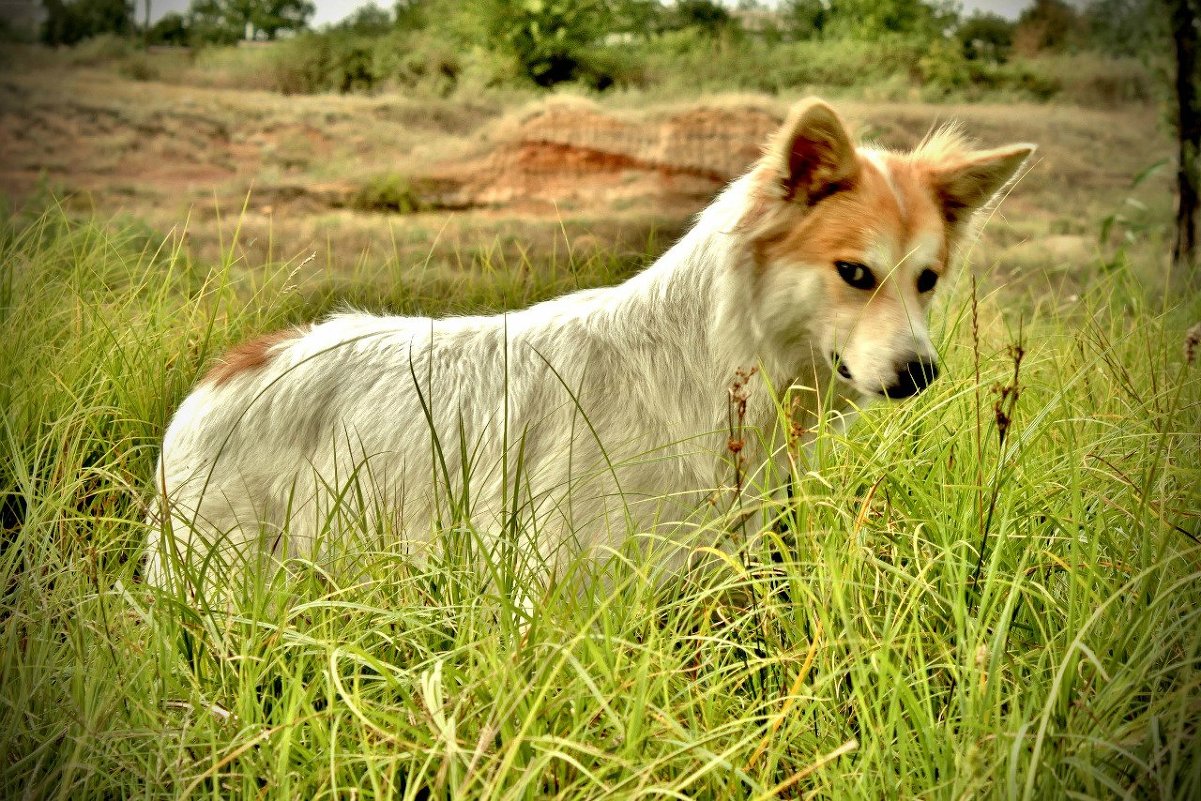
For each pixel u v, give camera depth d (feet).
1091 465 11.18
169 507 10.19
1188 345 11.50
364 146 46.03
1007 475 10.29
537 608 8.66
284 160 44.01
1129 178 38.86
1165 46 24.93
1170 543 9.68
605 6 63.67
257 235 31.96
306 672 9.48
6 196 29.19
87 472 12.92
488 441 10.96
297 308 18.43
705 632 9.22
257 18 70.59
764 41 67.15
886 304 10.11
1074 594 8.94
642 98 53.62
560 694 8.02
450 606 9.07
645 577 8.91
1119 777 7.70
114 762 8.40
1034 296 21.25
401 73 59.16
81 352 14.93
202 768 8.22
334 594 9.04
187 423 11.55
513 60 58.80
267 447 11.22
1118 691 7.95
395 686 8.46
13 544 10.62
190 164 43.21
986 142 43.04
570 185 40.91
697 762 7.93
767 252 10.51
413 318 12.46
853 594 9.18
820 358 10.86
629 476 10.45
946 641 9.34
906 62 56.95
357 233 32.91
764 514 9.96
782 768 8.41
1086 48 56.03
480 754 7.25
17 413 13.62
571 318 11.50
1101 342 13.76
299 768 8.10
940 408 12.30
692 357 10.84
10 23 65.36
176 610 9.38
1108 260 26.61
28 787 8.00
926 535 10.31
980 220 11.69
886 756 7.86
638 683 7.68
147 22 63.72
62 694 9.07
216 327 16.75
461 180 41.52
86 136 45.73
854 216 10.16
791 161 10.19
